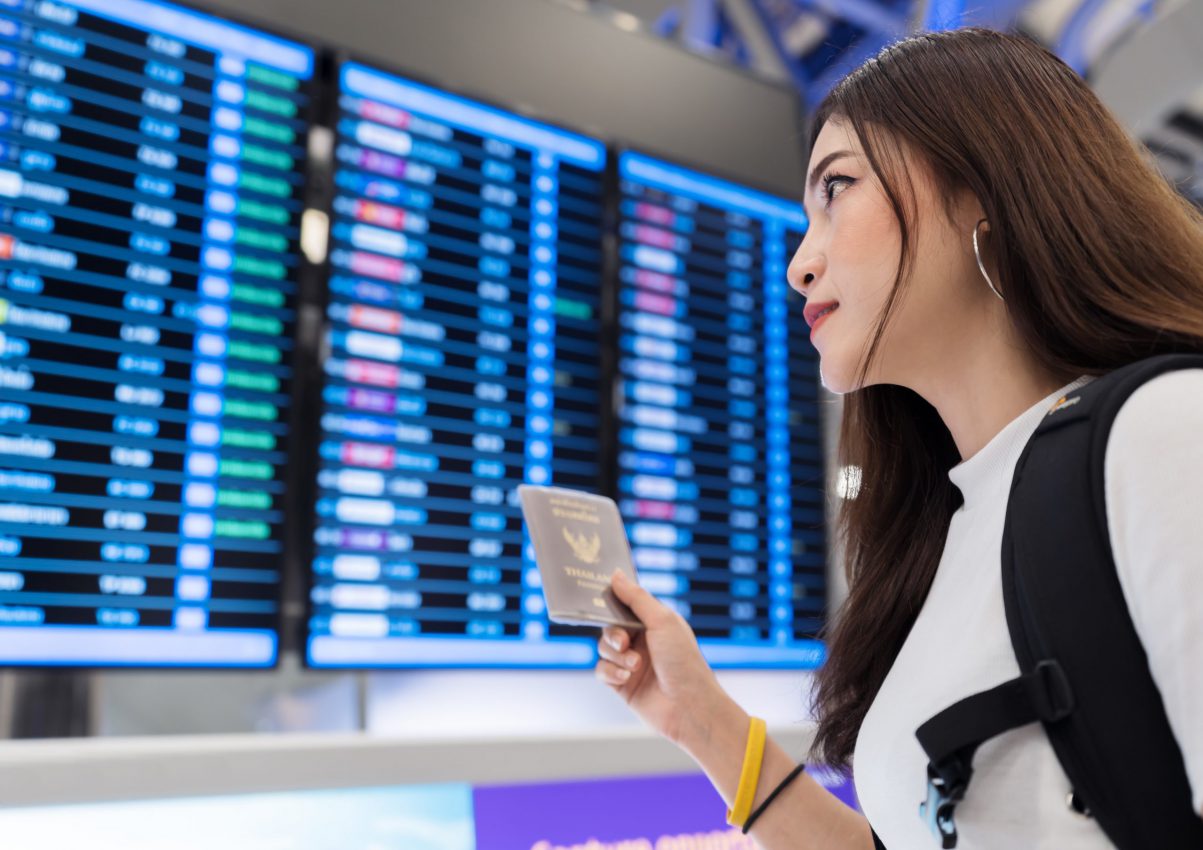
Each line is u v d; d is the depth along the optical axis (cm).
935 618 83
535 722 190
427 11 202
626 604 106
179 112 170
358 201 184
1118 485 65
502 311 196
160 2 170
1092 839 66
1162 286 77
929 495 102
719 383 220
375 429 179
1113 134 83
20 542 147
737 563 214
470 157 198
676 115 231
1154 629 61
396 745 146
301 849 137
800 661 216
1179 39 255
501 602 185
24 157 155
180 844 129
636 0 276
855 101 90
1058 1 287
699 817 174
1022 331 80
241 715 164
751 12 297
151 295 162
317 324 177
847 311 88
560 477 196
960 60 87
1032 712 67
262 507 167
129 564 155
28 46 158
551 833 158
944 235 84
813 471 229
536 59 214
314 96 183
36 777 119
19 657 145
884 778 81
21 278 152
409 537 179
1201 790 57
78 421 154
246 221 173
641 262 216
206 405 164
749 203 235
